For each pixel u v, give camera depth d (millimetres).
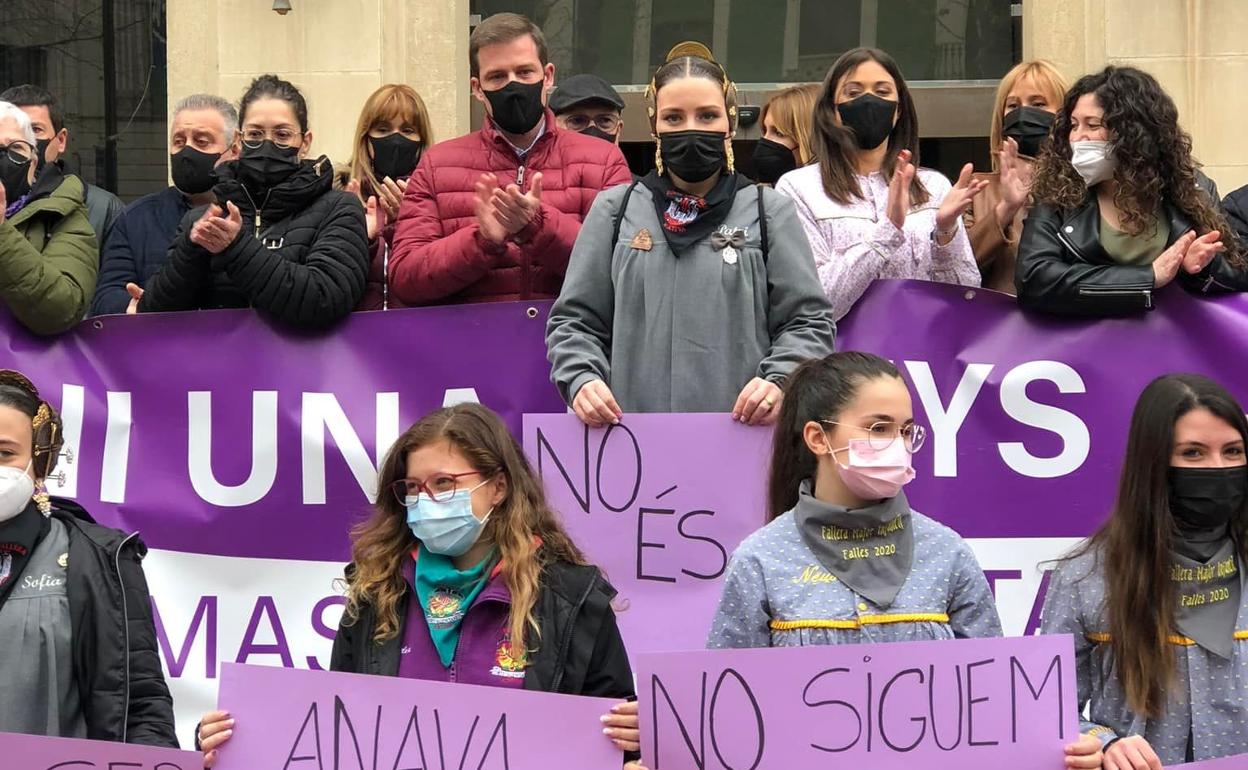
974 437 4035
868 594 2814
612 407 3533
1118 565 2984
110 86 7379
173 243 4348
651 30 7469
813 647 2717
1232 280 3994
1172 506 2992
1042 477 4023
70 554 3201
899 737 2713
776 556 2881
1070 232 3986
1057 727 2732
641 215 3705
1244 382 3990
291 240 4191
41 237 4352
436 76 6891
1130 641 2951
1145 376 4023
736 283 3633
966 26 7309
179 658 4191
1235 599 2994
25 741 2850
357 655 2955
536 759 2740
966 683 2732
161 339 4281
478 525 2922
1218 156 6414
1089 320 4043
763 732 2707
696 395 3611
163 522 4238
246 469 4223
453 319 4156
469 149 4301
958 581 2875
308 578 4184
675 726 2699
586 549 3566
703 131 3609
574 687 2859
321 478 4195
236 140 4910
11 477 3137
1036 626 4000
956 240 4098
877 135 4164
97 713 3117
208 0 6879
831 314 3658
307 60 6832
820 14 7383
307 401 4207
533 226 3879
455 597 2938
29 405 3234
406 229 4230
